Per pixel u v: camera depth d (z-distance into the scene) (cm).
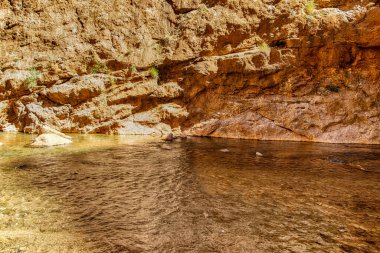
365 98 986
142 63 1170
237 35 1130
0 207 358
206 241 281
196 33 1167
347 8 1058
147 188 444
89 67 1180
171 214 345
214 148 801
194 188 445
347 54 1030
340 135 952
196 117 1109
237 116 1057
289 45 1058
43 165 582
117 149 770
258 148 807
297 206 374
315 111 997
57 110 1122
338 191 437
